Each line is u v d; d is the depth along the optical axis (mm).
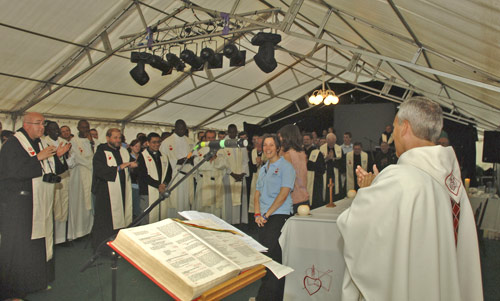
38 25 5848
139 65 7062
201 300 1124
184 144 6340
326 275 2994
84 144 6086
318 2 5156
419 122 1384
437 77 6215
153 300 3635
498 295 3811
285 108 14945
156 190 5734
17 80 6918
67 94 7961
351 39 7027
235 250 1389
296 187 3650
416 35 4059
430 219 1245
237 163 6832
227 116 13086
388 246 1275
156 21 7180
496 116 6977
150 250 1205
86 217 6070
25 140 3428
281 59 10977
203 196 6660
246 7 7832
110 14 6375
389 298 1271
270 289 3000
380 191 1309
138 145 6480
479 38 2869
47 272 3787
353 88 13938
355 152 8977
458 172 1406
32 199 3488
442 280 1259
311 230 3027
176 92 9883
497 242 6176
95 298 3643
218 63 7250
